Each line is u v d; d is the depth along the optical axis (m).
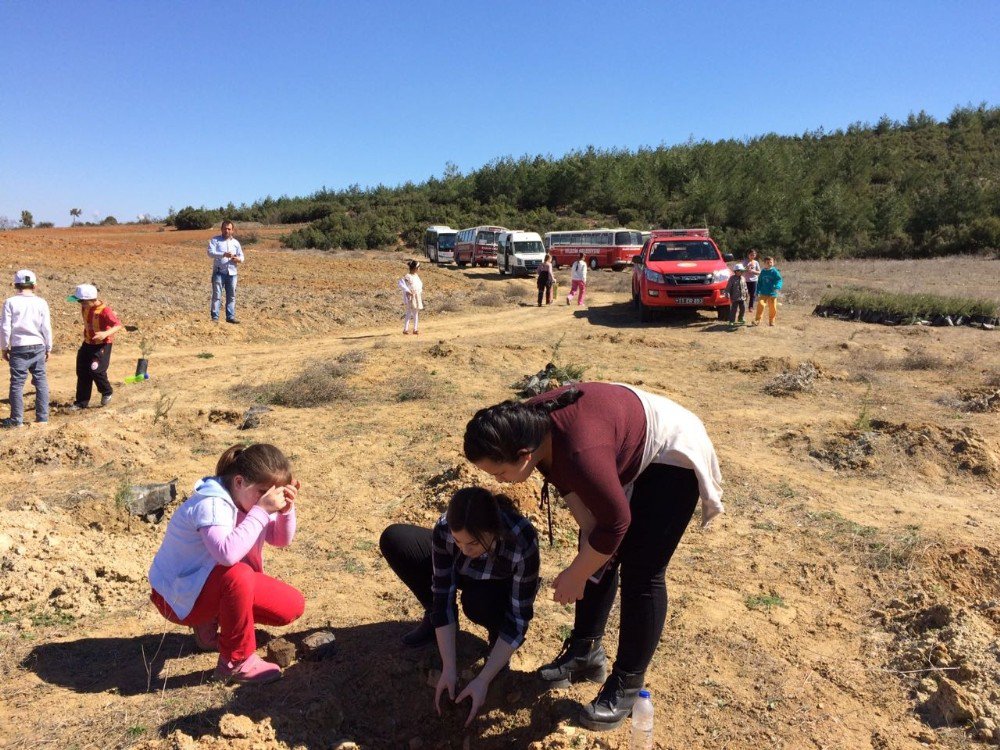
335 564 4.69
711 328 16.05
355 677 3.50
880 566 4.60
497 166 76.69
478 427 2.61
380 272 30.61
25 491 5.83
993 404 8.55
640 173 71.25
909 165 77.31
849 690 3.41
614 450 2.72
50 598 3.99
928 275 32.34
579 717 3.16
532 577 3.22
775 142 81.31
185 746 2.84
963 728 3.14
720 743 3.06
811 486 5.98
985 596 4.34
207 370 11.43
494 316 19.39
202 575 3.27
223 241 15.13
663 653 3.68
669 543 2.93
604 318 18.72
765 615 4.05
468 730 3.27
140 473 6.32
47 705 3.15
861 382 10.11
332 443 7.22
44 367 8.34
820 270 37.44
